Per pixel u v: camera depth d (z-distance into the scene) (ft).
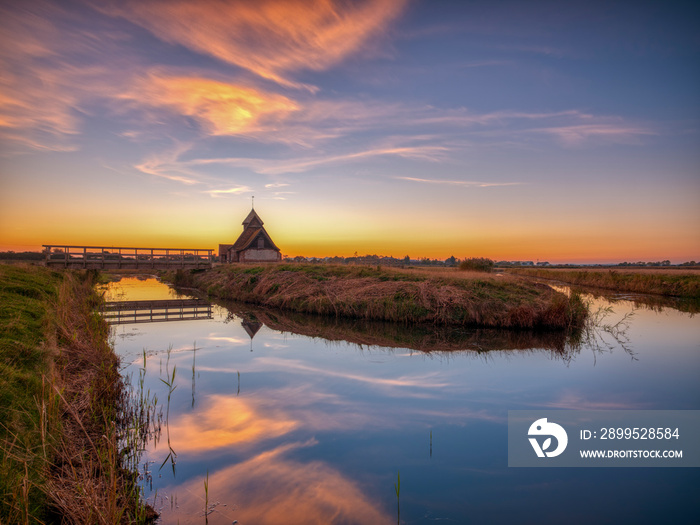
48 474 15.79
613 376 35.37
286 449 22.40
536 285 71.51
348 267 90.38
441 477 19.77
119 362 36.68
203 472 19.95
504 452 22.29
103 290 114.93
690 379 34.50
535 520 16.58
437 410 28.07
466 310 58.03
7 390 18.86
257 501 17.70
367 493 18.44
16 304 33.94
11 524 12.67
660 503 17.80
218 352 43.68
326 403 29.14
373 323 59.67
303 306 71.15
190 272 139.44
